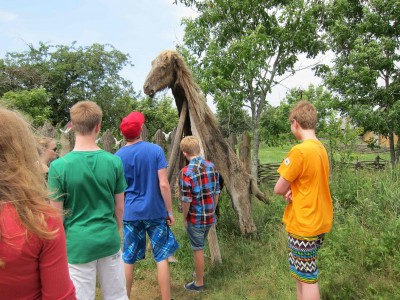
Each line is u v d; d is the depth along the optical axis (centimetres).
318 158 270
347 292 316
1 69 1767
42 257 118
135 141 334
